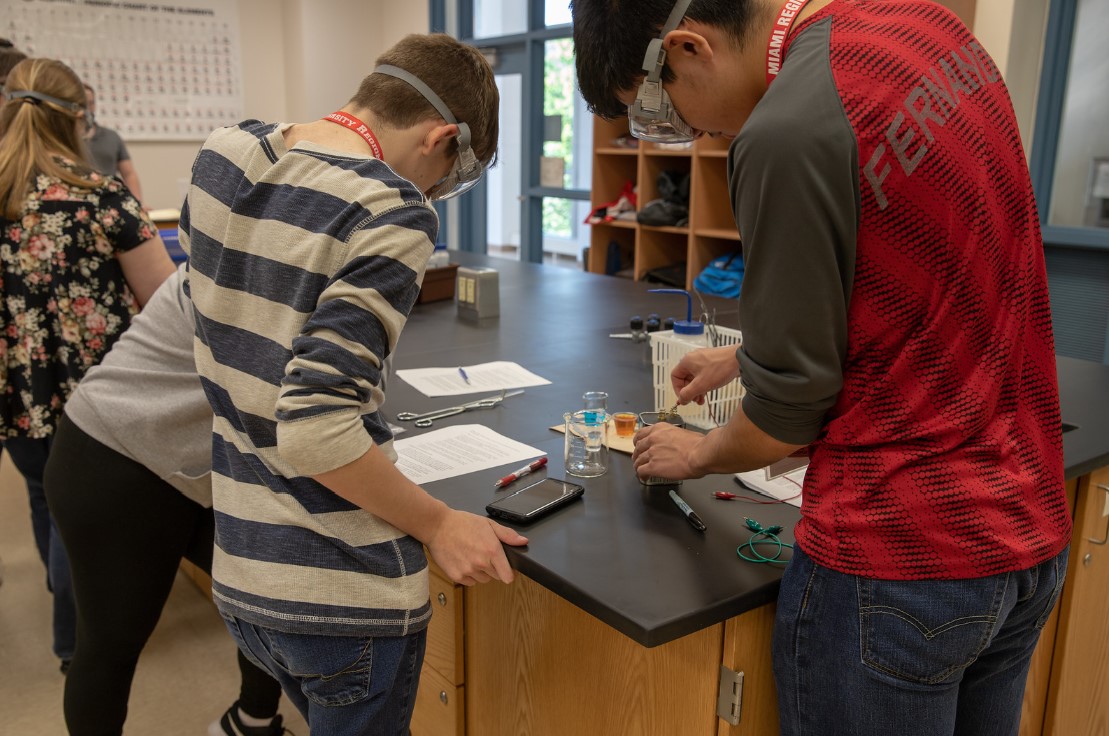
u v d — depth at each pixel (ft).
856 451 2.96
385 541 3.43
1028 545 2.93
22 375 6.05
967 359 2.86
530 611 4.36
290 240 3.20
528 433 5.37
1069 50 11.53
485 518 3.78
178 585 9.00
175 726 6.76
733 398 5.30
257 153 3.40
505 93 19.86
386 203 3.16
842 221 2.69
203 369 3.51
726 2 2.96
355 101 3.64
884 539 2.89
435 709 5.15
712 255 15.69
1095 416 5.44
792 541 3.79
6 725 6.69
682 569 3.52
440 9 20.71
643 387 6.42
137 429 4.47
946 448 2.85
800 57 2.82
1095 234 11.47
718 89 3.12
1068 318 12.26
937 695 3.01
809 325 2.77
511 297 10.45
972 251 2.78
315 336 2.99
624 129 17.12
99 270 5.98
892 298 2.79
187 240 3.63
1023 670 3.50
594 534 3.87
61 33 19.04
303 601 3.29
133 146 20.45
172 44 20.49
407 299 3.18
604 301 10.18
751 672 3.52
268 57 22.00
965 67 2.93
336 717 3.51
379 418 3.49
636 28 3.11
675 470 3.94
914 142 2.69
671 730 3.73
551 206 19.69
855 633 2.99
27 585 8.92
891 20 2.92
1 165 5.77
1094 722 5.71
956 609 2.86
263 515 3.37
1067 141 11.78
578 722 4.19
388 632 3.42
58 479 4.59
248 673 5.88
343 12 21.57
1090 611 5.31
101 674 4.78
